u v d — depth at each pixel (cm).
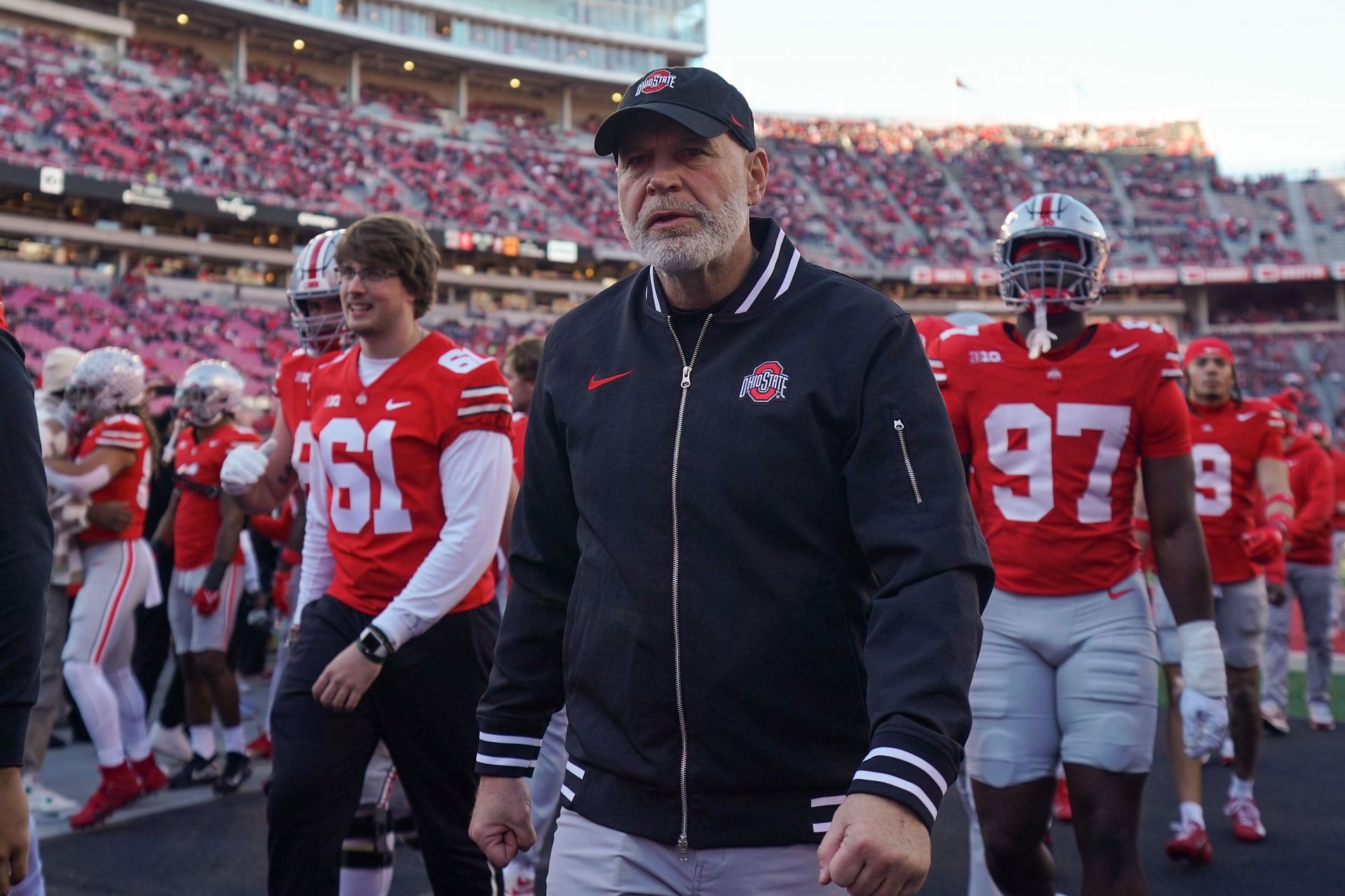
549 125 4400
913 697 146
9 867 172
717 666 167
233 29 3734
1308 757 592
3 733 170
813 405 169
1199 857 423
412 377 289
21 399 179
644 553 174
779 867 167
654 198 177
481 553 282
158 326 2902
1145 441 297
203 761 539
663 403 178
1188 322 4091
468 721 287
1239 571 474
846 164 4378
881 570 162
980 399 310
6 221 2903
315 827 272
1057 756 293
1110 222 4206
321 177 3428
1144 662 285
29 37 3269
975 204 4278
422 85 4266
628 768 174
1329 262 3891
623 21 4472
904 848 137
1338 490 873
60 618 488
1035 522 296
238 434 529
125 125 3156
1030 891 296
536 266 3859
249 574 675
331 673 268
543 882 404
